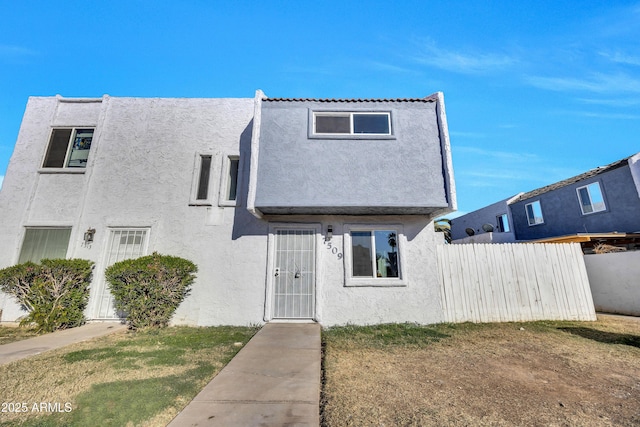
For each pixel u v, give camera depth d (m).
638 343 6.98
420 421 3.54
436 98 9.81
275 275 9.56
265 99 9.56
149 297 8.41
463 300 9.52
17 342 6.98
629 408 3.89
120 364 5.38
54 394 4.11
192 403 3.81
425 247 9.74
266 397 4.01
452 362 5.70
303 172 8.93
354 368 5.34
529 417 3.66
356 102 9.68
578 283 9.94
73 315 8.66
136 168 10.50
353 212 9.52
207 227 9.94
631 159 16.38
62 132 11.01
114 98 11.20
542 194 21.98
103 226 9.99
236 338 7.49
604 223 17.75
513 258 9.97
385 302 9.34
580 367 5.42
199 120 10.98
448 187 8.85
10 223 9.98
